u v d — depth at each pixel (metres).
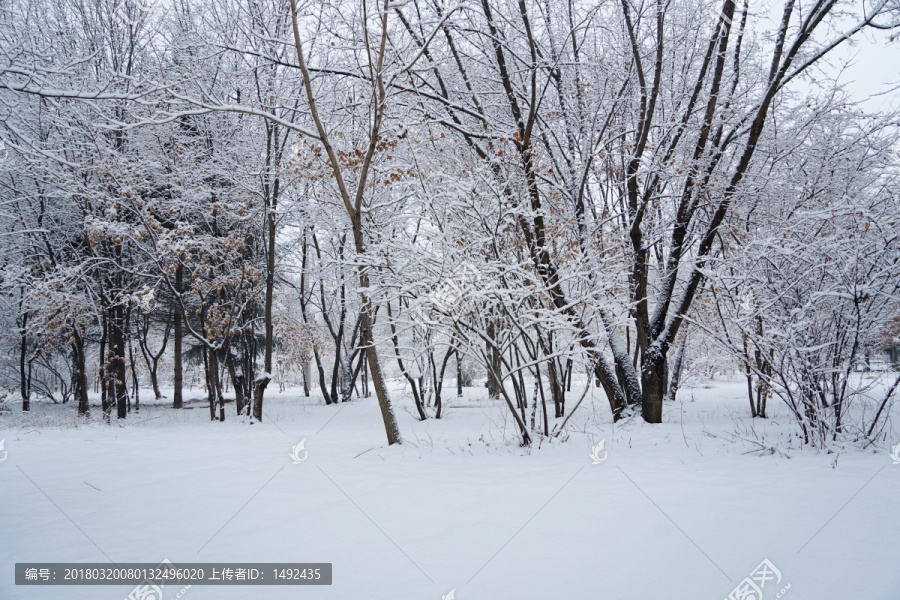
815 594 3.18
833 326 7.52
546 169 11.16
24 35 9.09
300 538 4.34
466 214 8.30
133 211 14.38
